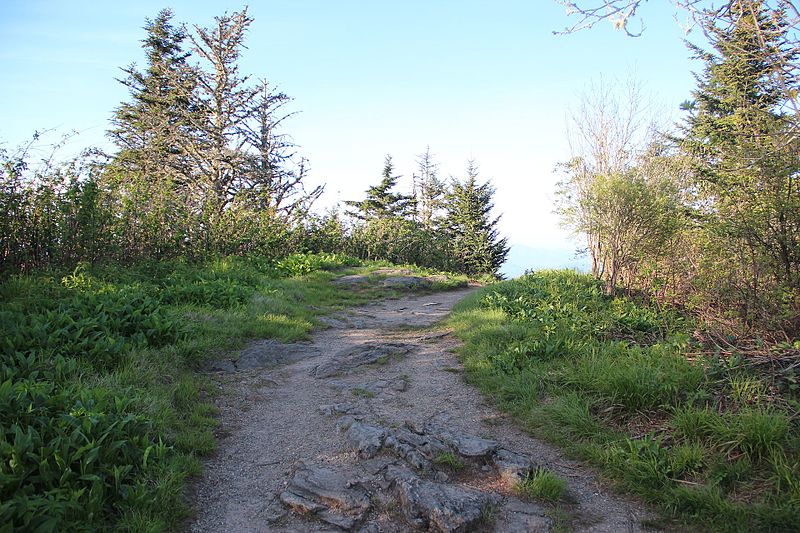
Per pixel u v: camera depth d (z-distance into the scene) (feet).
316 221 64.44
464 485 13.15
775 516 10.97
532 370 19.71
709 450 13.43
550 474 13.10
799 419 13.66
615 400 16.48
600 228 34.35
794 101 11.40
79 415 12.50
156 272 33.27
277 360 23.32
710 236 24.09
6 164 27.32
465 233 119.65
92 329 19.29
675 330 22.81
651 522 11.62
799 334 19.21
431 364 23.25
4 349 16.39
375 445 14.67
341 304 40.04
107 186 34.58
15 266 26.71
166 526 10.97
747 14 11.68
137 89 84.99
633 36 11.57
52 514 9.70
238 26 73.20
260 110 77.41
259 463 14.37
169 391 17.17
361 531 11.25
